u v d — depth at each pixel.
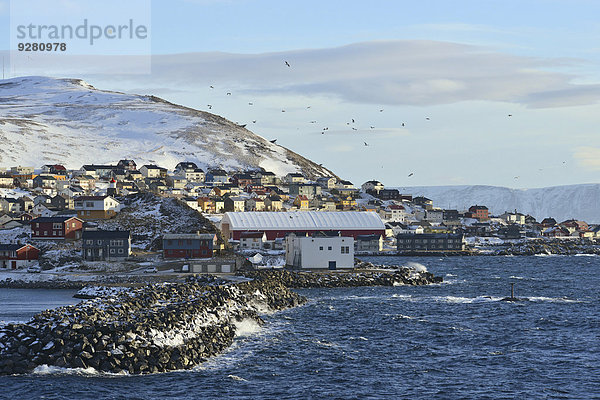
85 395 60.19
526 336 88.31
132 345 68.31
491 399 61.75
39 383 62.66
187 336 74.69
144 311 80.94
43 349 67.06
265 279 131.88
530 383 66.62
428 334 89.25
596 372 70.75
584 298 125.38
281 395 62.16
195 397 60.94
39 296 120.75
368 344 83.06
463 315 104.12
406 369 71.62
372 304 115.75
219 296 97.31
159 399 60.12
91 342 67.88
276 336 86.94
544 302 118.81
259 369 70.31
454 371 71.06
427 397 62.22
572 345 83.19
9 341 67.31
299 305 114.75
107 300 85.75
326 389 64.12
